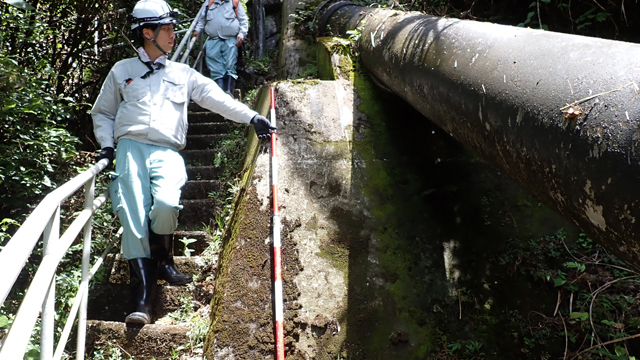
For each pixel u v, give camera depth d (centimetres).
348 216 301
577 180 157
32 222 125
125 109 283
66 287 295
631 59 152
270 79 763
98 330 275
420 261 287
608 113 145
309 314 263
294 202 302
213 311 277
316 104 351
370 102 360
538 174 182
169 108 288
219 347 253
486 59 218
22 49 459
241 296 266
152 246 293
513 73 195
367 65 370
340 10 548
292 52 655
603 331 256
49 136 367
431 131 351
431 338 261
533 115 176
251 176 311
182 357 267
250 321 260
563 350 256
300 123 338
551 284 280
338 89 363
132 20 287
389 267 283
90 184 236
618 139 139
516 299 274
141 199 278
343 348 256
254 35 861
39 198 371
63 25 538
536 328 264
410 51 290
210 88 301
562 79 169
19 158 342
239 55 664
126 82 285
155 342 273
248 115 298
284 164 318
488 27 244
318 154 325
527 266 286
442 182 324
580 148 153
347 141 335
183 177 288
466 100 223
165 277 313
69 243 182
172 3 823
